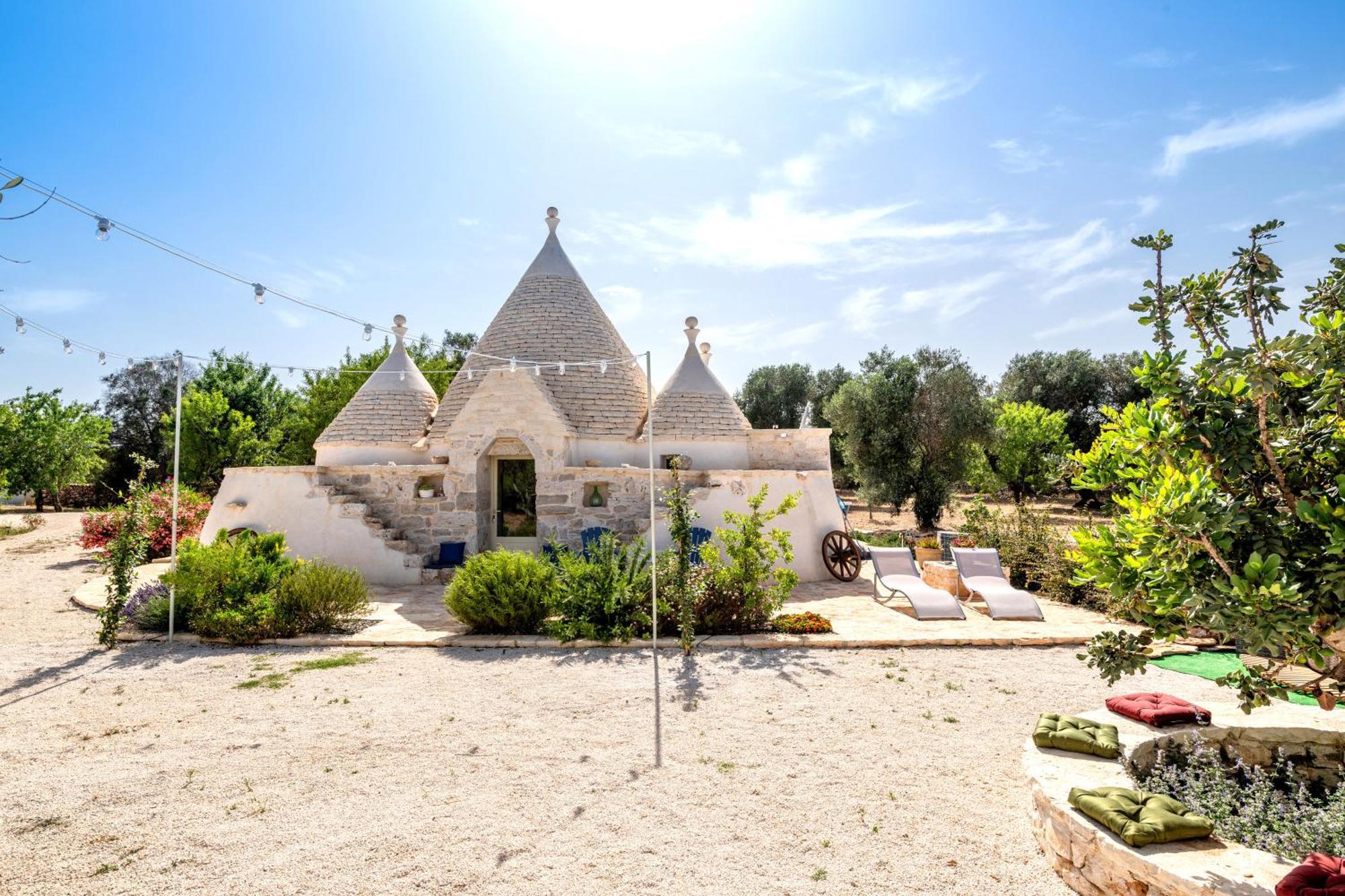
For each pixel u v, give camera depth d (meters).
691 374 17.47
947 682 7.79
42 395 35.16
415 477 15.49
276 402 37.53
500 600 9.65
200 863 4.25
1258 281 3.84
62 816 4.82
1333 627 3.35
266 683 7.75
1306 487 3.61
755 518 10.12
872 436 29.47
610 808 4.91
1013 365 44.03
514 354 16.75
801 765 5.63
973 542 16.02
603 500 14.99
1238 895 3.17
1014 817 4.82
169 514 17.66
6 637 9.95
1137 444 4.05
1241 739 5.23
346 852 4.36
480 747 5.96
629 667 8.37
